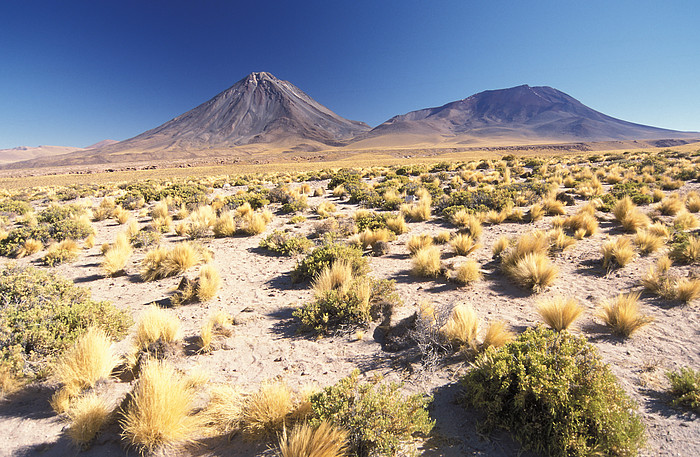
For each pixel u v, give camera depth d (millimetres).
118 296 7828
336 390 3529
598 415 3105
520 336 4203
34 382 4445
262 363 4867
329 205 17734
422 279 7840
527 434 3277
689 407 3551
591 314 5703
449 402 3883
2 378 4258
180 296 7371
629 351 4590
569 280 7234
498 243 9203
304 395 3820
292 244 10844
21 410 3955
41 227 13859
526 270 6941
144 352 4836
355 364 4746
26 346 4781
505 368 3533
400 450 3211
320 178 35656
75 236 13859
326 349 5180
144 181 43312
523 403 3299
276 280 8578
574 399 3260
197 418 3664
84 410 3525
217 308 6941
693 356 4375
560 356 3611
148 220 17734
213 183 34594
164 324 5336
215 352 5176
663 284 6180
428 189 22078
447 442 3342
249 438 3443
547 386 3262
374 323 5805
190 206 19969
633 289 6531
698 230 9867
